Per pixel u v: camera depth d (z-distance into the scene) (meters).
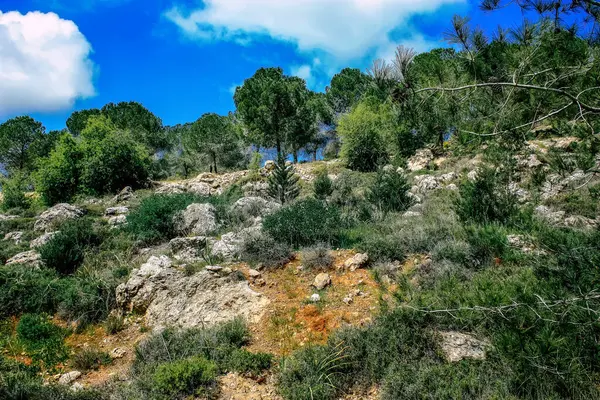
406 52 4.71
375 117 24.69
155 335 5.88
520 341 3.67
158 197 13.86
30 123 38.34
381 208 11.96
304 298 6.58
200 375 4.62
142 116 36.91
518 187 9.09
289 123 33.88
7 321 7.27
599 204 7.93
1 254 10.95
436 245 7.39
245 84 36.59
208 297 6.81
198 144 35.16
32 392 4.52
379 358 4.56
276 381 4.59
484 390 3.81
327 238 8.92
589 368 3.80
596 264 3.78
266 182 21.20
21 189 25.77
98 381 5.23
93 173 21.84
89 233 10.88
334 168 25.44
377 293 6.37
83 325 7.08
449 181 14.49
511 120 4.55
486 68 4.48
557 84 4.22
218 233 11.26
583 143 4.27
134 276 7.66
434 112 4.82
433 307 4.97
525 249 6.36
